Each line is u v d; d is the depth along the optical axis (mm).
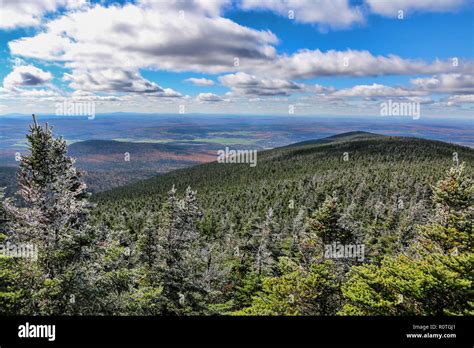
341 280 20578
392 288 14039
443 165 142375
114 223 58719
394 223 50344
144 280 20750
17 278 13062
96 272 15695
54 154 18188
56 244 14680
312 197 94438
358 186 106625
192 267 23891
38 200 15500
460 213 18547
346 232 24672
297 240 37562
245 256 39188
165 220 22750
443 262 13672
